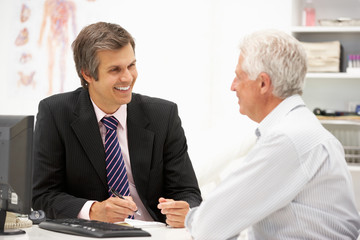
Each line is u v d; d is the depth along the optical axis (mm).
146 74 5070
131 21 5148
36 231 2055
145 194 2508
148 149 2520
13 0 5707
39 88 5621
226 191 1761
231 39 4812
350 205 1825
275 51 1791
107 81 2359
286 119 1788
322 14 4586
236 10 4789
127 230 1965
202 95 4867
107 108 2479
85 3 5371
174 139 2594
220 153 3910
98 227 1992
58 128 2490
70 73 5496
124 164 2492
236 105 4832
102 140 2504
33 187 2494
